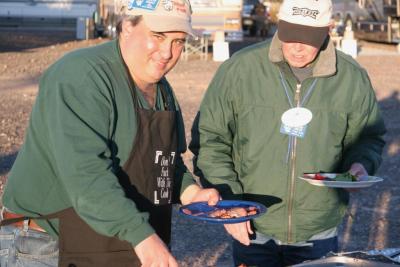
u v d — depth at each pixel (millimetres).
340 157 4004
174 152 3238
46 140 2998
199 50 24641
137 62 3012
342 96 3871
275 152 3883
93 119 2900
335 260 3189
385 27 29703
